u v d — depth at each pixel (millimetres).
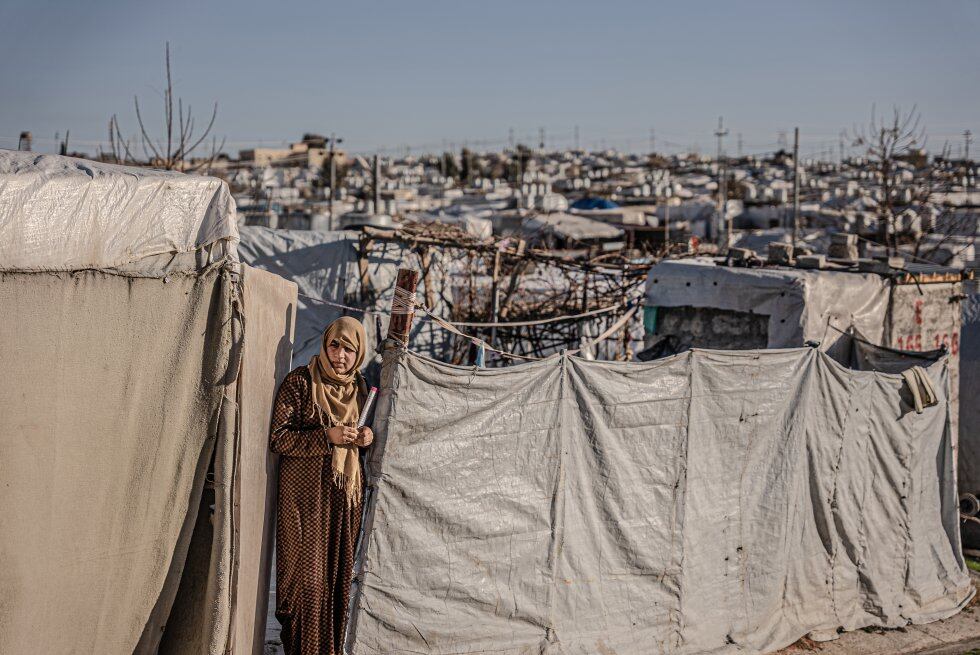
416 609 5098
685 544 6262
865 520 7551
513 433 5461
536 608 5570
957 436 10336
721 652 6426
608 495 5914
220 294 4047
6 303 3291
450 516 5207
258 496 4469
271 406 4641
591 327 13836
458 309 14852
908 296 9766
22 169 3406
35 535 3438
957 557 8539
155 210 3824
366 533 4945
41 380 3424
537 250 15789
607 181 69438
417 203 40719
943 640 7414
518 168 66250
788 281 8734
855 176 59906
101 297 3631
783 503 6875
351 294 13672
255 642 4629
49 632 3553
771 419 6801
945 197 33875
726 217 26094
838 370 7246
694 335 9523
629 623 6012
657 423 6129
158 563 3971
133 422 3807
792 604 7047
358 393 4992
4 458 3299
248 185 34094
